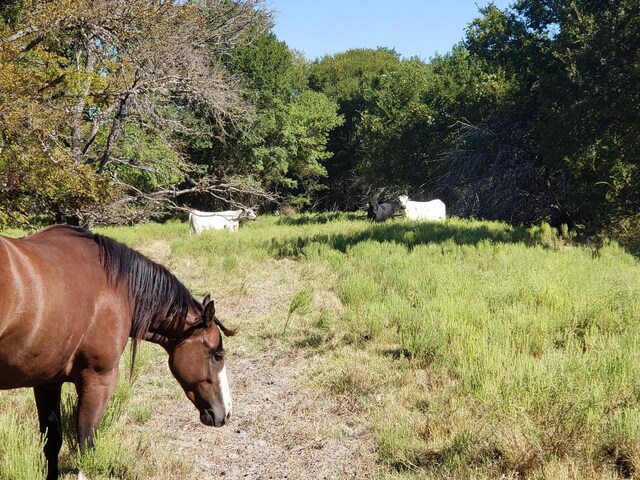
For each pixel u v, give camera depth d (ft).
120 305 12.34
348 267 41.29
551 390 16.46
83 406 12.05
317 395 19.94
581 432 14.83
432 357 22.30
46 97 34.19
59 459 14.30
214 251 51.96
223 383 13.71
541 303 28.07
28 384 11.23
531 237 57.21
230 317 30.22
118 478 13.74
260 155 111.96
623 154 70.08
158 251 54.70
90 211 41.14
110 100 41.14
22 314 10.27
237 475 14.69
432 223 70.33
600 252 46.01
